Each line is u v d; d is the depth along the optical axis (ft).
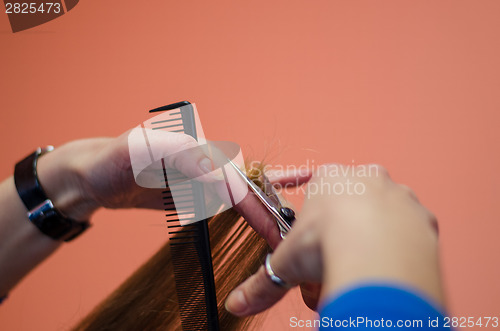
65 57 5.42
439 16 5.06
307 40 5.17
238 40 5.26
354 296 0.71
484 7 4.97
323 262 0.87
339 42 5.15
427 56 5.06
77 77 5.41
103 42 5.40
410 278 0.73
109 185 2.27
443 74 5.01
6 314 4.17
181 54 5.35
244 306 1.12
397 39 5.09
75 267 4.26
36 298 4.25
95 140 2.37
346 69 5.11
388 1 5.09
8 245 2.31
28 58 5.41
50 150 2.44
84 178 2.28
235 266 2.25
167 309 2.38
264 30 5.24
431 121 4.98
